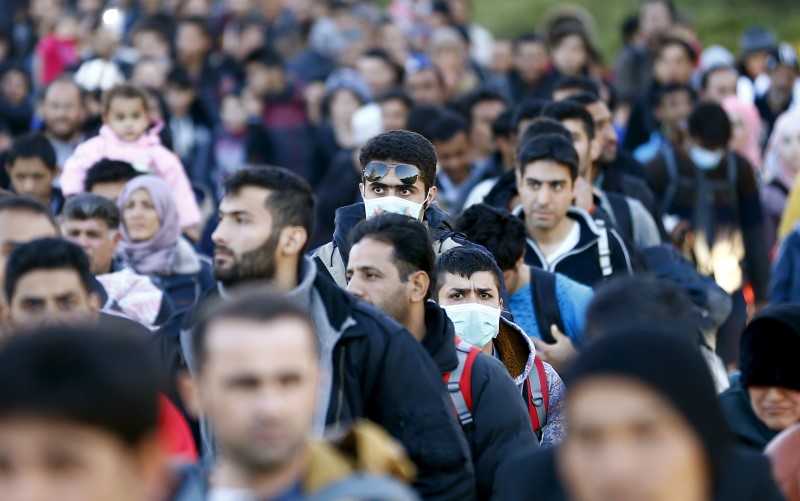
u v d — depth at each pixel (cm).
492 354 1781
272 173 1373
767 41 4716
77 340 833
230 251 1359
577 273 2275
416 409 1392
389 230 1531
